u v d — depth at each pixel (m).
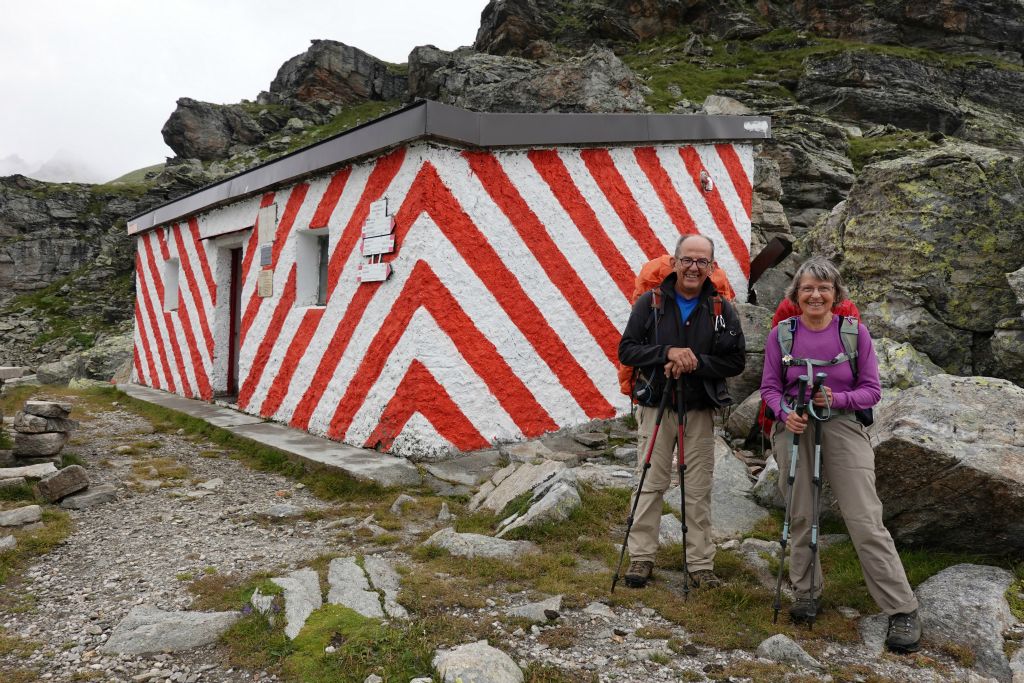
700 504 3.71
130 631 3.09
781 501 4.75
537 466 5.25
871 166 7.79
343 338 6.98
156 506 5.07
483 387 6.48
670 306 3.74
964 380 4.31
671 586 3.68
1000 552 3.69
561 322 7.09
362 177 6.87
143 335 12.47
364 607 3.25
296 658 2.86
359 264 6.80
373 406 6.47
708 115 8.17
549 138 6.84
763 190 11.41
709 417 3.74
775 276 8.82
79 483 5.12
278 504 5.13
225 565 3.91
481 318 6.48
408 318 6.15
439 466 5.92
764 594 3.56
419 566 3.86
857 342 3.31
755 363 7.33
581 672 2.77
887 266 7.07
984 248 6.74
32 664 2.89
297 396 7.61
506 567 3.79
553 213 7.03
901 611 3.06
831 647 3.06
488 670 2.62
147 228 11.80
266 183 8.16
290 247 7.95
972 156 7.35
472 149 6.41
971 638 3.04
